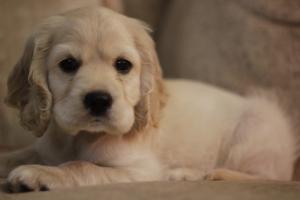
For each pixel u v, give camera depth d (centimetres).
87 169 92
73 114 92
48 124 95
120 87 93
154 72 99
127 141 97
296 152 111
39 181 88
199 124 105
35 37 96
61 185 89
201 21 126
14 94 98
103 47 94
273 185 88
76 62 94
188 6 129
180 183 89
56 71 94
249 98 112
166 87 102
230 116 108
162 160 102
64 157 99
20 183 88
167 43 130
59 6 122
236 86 122
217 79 123
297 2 120
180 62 127
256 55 121
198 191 85
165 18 132
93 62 94
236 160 106
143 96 98
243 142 106
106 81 92
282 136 108
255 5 121
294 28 120
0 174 98
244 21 122
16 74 98
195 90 109
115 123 92
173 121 104
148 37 99
